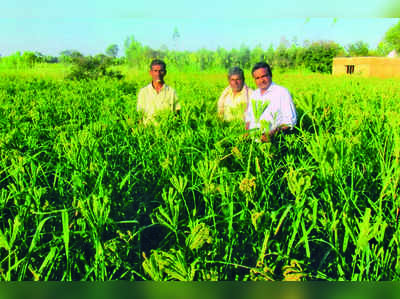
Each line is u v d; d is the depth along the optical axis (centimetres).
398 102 425
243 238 168
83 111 419
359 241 112
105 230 172
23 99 548
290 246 136
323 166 158
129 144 247
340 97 504
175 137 222
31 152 233
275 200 165
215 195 160
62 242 140
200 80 1036
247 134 213
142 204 189
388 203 174
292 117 311
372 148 211
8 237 137
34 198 153
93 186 171
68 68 1145
